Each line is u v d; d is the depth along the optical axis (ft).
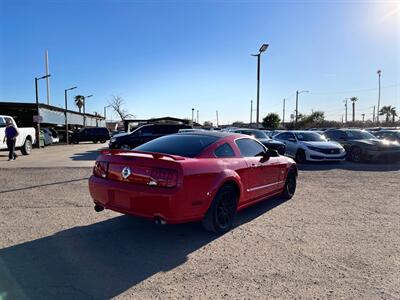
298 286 11.39
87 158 54.54
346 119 263.49
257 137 53.01
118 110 247.09
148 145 18.26
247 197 18.63
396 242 15.61
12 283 11.34
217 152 17.11
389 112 278.46
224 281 11.67
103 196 15.71
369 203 23.17
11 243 14.88
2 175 33.91
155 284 11.41
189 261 13.30
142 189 14.33
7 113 109.91
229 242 15.43
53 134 121.49
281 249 14.62
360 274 12.34
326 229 17.39
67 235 16.01
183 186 14.15
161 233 16.49
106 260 13.30
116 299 10.43
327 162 49.93
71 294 10.69
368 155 48.73
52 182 29.86
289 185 24.38
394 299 10.65
